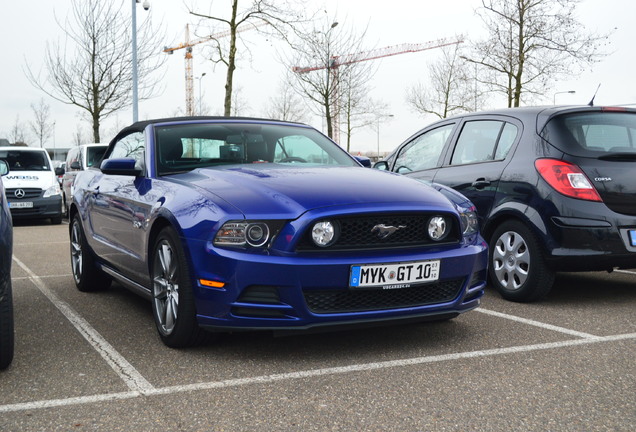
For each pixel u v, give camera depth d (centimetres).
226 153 446
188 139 450
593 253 460
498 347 371
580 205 461
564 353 358
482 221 527
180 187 381
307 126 518
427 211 353
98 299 530
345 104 2766
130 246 434
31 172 1370
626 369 329
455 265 360
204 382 311
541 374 321
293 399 288
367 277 335
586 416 267
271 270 324
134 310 485
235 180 373
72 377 320
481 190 530
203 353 362
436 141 614
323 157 471
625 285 580
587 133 485
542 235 473
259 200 342
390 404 281
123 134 536
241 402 284
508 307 483
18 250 893
